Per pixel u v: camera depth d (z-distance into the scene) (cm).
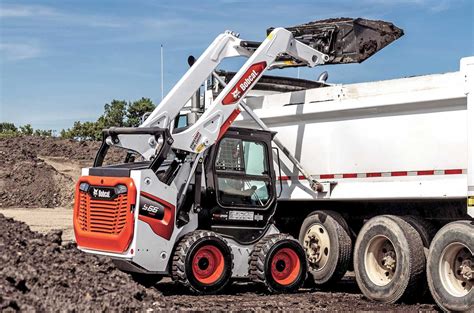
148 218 872
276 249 952
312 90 1037
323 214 1025
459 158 857
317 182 1027
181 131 965
